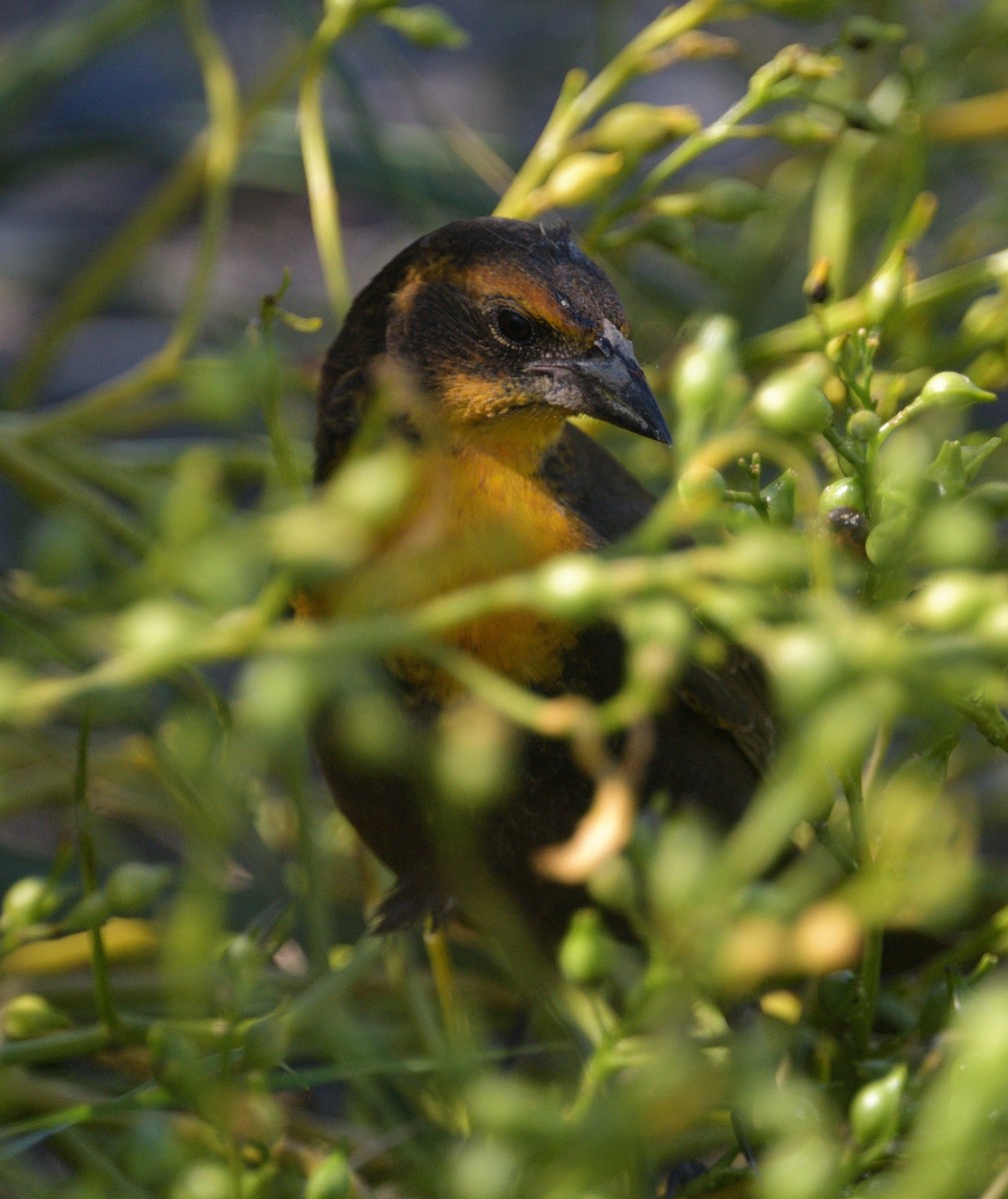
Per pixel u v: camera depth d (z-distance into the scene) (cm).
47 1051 591
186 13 933
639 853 475
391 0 832
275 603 464
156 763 879
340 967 722
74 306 1098
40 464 875
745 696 795
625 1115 439
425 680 722
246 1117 557
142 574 680
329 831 881
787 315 1105
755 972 453
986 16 995
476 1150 454
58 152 1157
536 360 752
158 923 822
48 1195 516
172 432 1269
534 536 743
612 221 839
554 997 696
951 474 523
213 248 934
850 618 452
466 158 999
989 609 422
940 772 585
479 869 746
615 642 731
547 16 1403
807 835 781
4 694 450
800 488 625
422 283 768
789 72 788
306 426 1093
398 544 696
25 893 568
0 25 1572
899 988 724
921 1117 485
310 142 872
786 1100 455
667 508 494
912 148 814
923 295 809
